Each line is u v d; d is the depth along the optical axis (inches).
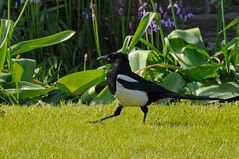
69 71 618.5
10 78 547.2
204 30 666.8
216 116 451.5
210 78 535.8
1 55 526.3
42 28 628.7
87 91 529.0
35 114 462.9
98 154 360.5
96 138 395.9
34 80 558.9
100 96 517.7
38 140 390.6
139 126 423.2
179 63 540.1
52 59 614.5
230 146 374.9
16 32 628.7
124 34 631.2
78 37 636.7
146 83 421.1
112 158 352.2
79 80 534.0
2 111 461.1
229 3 657.0
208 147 373.7
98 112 468.8
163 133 406.0
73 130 416.2
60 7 636.7
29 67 548.7
